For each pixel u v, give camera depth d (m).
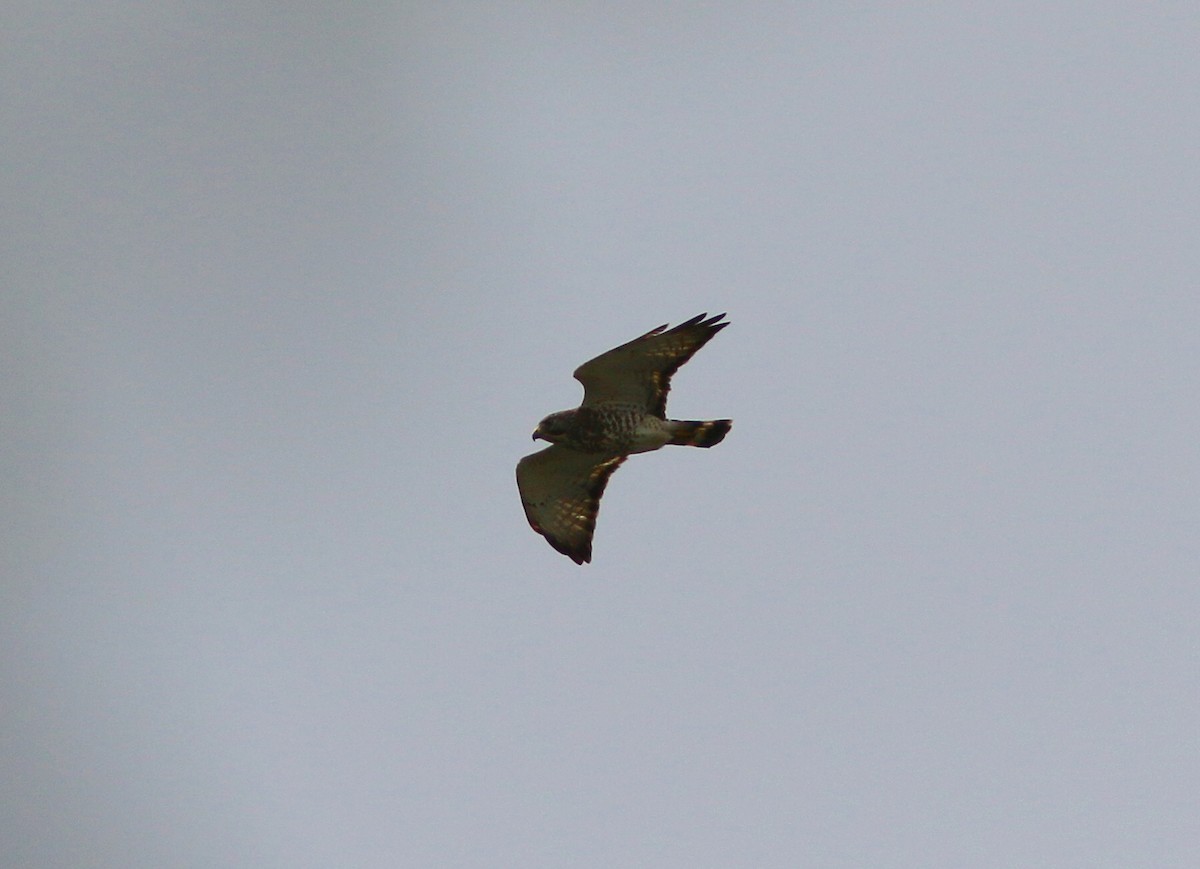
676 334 34.97
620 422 36.00
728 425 35.84
